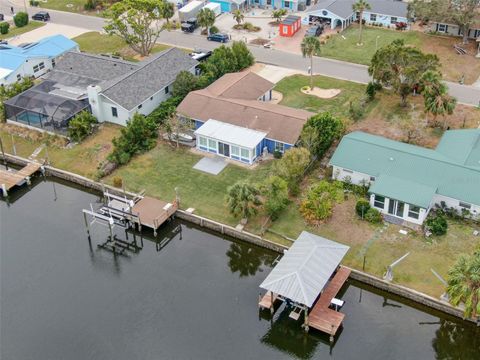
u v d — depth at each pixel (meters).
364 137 68.88
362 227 59.94
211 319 52.03
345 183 65.81
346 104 82.44
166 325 51.50
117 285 56.06
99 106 78.38
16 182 69.62
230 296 54.47
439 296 51.69
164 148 74.19
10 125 80.19
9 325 51.88
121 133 73.50
